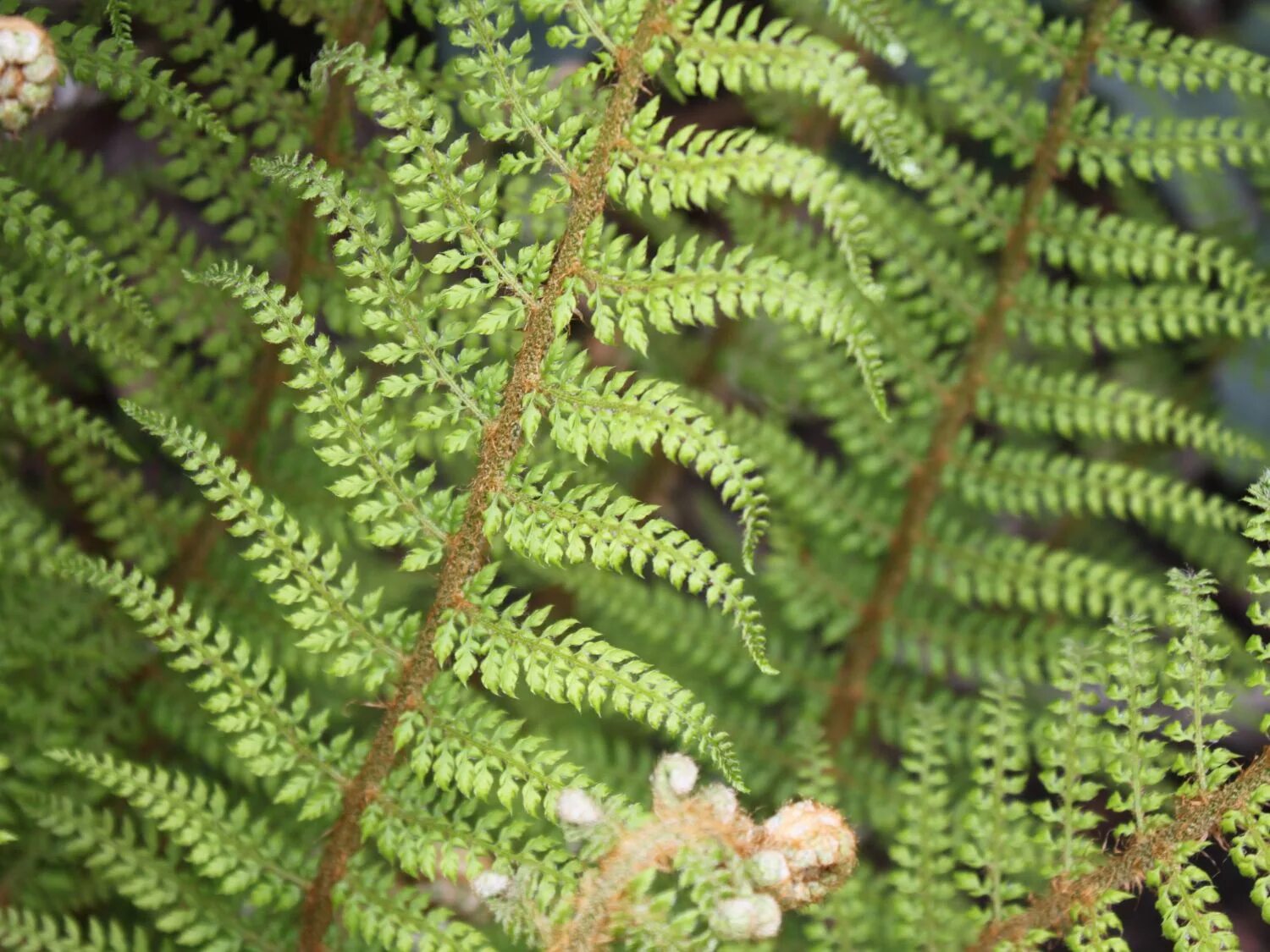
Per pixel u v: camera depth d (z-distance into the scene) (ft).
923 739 3.15
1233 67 3.29
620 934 2.76
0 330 3.37
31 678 3.20
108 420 3.56
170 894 2.95
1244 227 4.09
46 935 2.90
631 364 3.82
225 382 3.39
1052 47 3.38
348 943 2.97
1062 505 4.19
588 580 3.56
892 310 3.54
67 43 2.95
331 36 3.22
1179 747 3.68
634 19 2.78
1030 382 3.52
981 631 3.59
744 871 2.73
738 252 2.74
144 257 3.28
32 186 3.24
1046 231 3.46
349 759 2.90
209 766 3.34
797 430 4.47
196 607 3.33
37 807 2.95
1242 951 3.88
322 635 2.85
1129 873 2.91
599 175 2.79
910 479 3.58
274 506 2.85
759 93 3.77
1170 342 4.17
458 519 2.84
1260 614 2.86
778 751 3.57
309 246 3.27
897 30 3.44
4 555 3.15
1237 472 4.06
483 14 2.79
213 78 3.23
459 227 2.81
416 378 2.82
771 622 3.70
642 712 2.78
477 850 2.83
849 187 3.50
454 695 2.85
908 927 3.09
